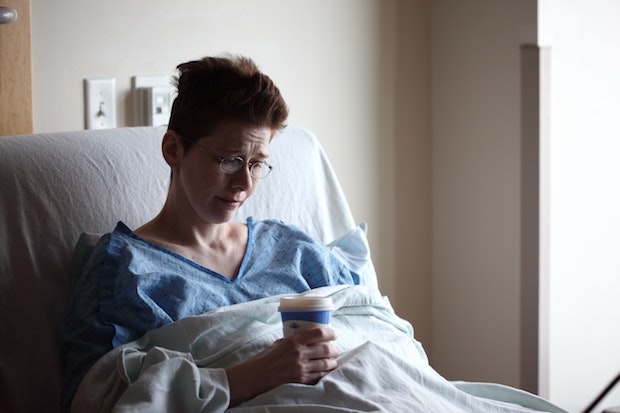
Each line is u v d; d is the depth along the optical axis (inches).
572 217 109.3
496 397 65.8
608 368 118.6
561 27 104.7
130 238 63.2
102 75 83.4
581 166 110.4
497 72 106.0
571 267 110.0
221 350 57.9
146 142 73.8
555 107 105.0
